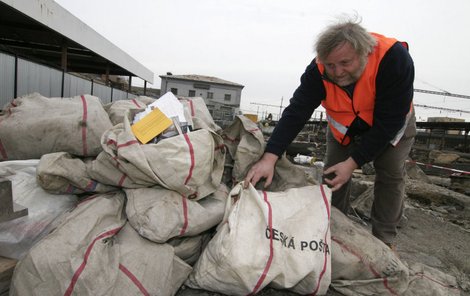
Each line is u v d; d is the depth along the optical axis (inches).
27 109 78.0
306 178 89.9
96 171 67.5
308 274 61.2
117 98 512.7
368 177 219.8
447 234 129.9
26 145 75.2
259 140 85.4
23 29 383.9
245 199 68.1
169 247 60.4
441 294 69.9
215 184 72.8
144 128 67.2
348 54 64.9
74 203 70.6
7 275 56.4
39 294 49.4
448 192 199.3
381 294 67.9
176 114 74.5
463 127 673.6
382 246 72.3
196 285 64.2
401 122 72.6
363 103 76.5
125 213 66.6
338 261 68.0
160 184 63.6
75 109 78.9
